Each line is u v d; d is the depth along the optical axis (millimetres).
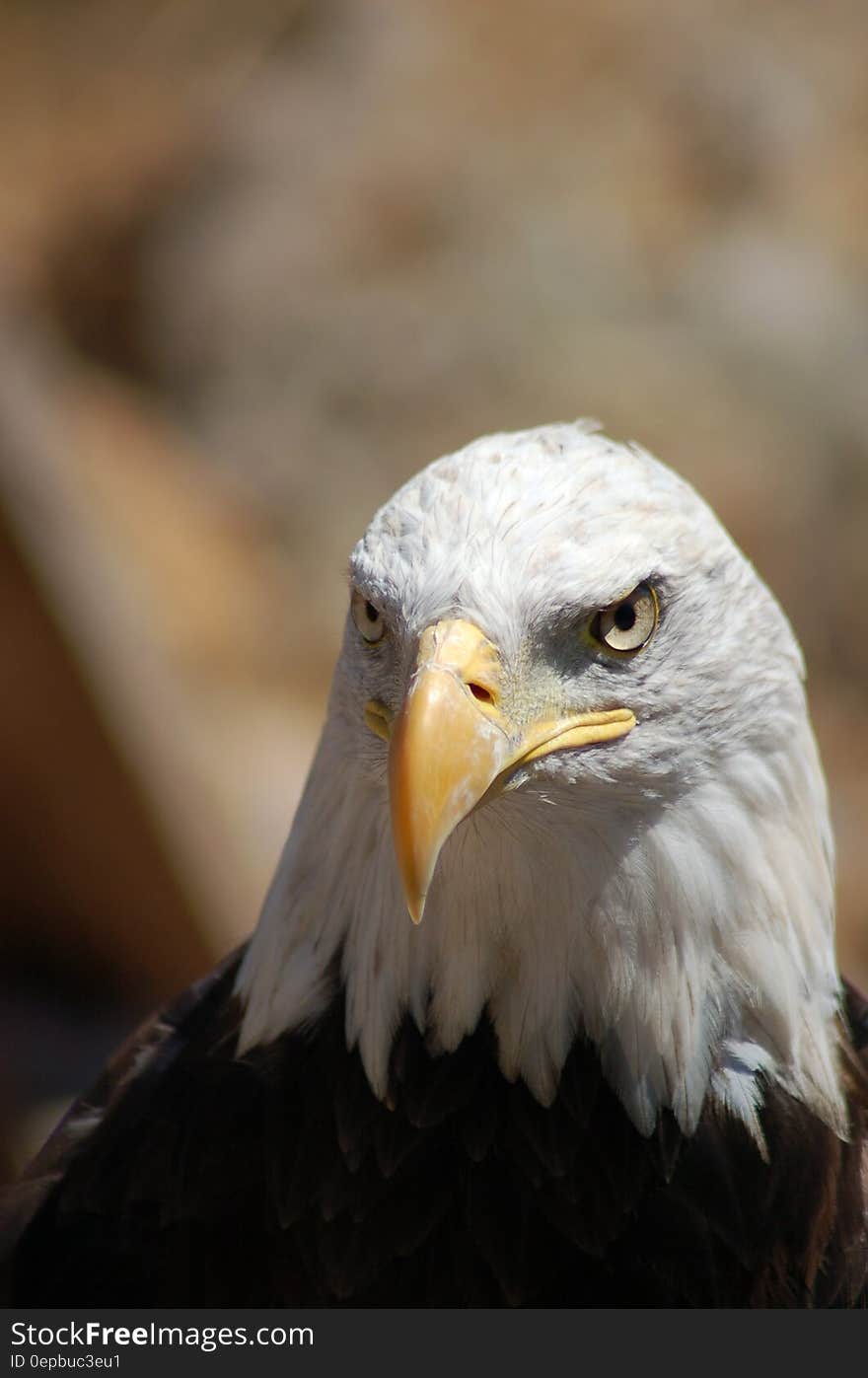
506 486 5398
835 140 20500
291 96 21312
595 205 19609
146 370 20250
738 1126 5656
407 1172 5680
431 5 21438
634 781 5430
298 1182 5695
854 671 18625
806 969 5781
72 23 24125
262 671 17406
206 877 13258
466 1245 5633
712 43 20797
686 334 18812
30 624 12414
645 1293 5598
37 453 13305
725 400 18469
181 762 13406
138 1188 5852
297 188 20266
